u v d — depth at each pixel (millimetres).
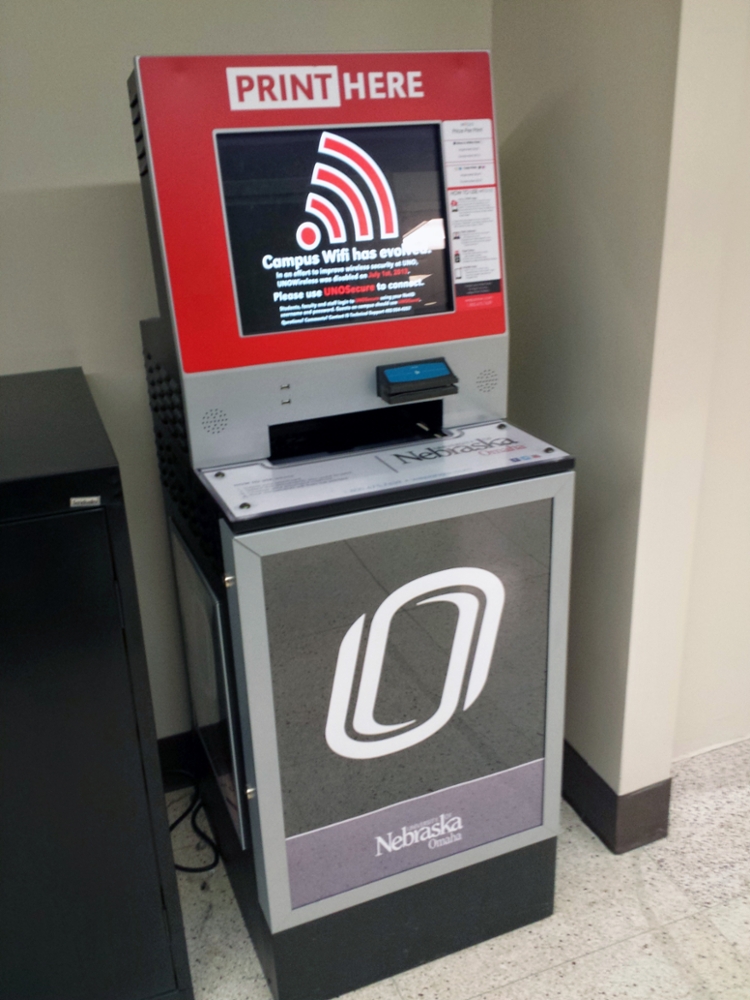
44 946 1173
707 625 1723
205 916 1503
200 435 1177
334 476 1156
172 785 1835
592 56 1306
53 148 1396
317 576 1092
